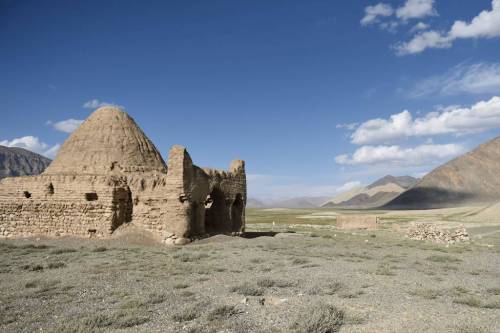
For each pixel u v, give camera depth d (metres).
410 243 34.38
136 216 30.52
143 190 30.73
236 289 13.34
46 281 15.12
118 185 30.48
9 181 33.09
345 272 17.31
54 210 31.17
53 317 10.66
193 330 9.25
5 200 32.56
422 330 9.18
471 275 17.34
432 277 16.41
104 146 35.16
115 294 13.11
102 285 14.54
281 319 10.10
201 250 25.14
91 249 24.67
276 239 33.59
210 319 10.16
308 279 15.49
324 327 9.10
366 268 18.55
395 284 14.66
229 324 9.61
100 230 29.77
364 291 13.38
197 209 31.22
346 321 9.88
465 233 37.69
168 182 29.17
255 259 20.73
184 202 28.83
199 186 30.97
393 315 10.41
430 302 11.88
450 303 11.77
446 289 13.78
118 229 29.91
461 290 13.63
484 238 42.38
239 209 38.38
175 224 28.50
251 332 9.18
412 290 13.54
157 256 22.17
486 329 9.13
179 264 19.17
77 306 11.74
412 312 10.69
